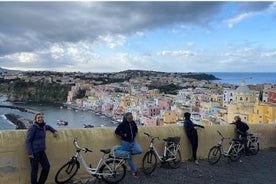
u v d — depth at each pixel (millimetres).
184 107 74500
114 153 6965
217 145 9453
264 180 7961
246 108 46938
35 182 6113
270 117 38188
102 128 7680
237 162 9672
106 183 6934
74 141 6836
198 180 7660
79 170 7082
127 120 7477
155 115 77250
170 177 7738
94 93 147250
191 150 9578
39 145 6129
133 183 7129
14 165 6270
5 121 71812
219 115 54219
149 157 8141
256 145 10922
